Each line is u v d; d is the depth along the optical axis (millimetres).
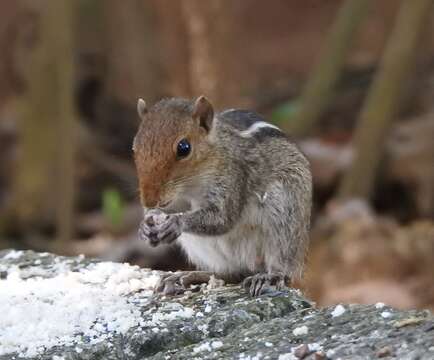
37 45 18656
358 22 16922
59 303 7590
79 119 18812
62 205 16125
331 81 17031
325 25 23344
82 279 8273
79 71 18875
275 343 6543
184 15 16125
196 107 8234
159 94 18500
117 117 19000
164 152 8078
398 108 15922
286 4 23875
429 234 14562
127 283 8086
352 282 13891
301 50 22500
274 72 21750
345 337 6445
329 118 19344
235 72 16703
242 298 7613
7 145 19062
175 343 6992
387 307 6816
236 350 6562
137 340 6969
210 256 8570
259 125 8711
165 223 8031
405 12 15758
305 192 8625
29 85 17328
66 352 6820
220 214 8281
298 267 8578
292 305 7312
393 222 15328
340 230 14812
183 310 7363
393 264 14023
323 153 16906
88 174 18031
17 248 16844
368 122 15891
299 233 8539
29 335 7051
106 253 15055
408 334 6324
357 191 15945
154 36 18609
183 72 16406
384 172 16516
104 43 19078
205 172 8242
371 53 21062
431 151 16516
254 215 8469
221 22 16188
